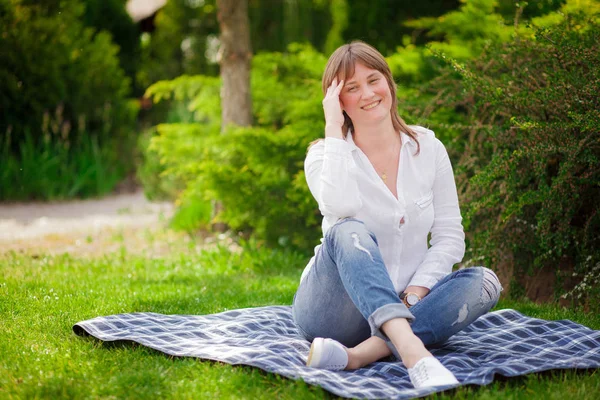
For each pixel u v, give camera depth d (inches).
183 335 122.8
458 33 227.1
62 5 455.5
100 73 479.8
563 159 153.9
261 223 242.2
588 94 141.7
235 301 166.9
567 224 154.2
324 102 113.3
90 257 241.1
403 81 238.1
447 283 106.3
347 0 429.1
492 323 134.5
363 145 114.6
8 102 422.9
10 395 94.0
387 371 102.2
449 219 117.0
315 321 109.3
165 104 572.1
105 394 95.5
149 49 634.8
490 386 95.9
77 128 468.8
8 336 123.3
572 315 150.0
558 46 149.1
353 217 108.0
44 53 433.7
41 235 297.7
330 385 93.1
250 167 243.1
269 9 593.9
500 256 171.2
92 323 125.0
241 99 270.8
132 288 180.1
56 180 439.2
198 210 293.4
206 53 654.5
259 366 100.2
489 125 171.2
